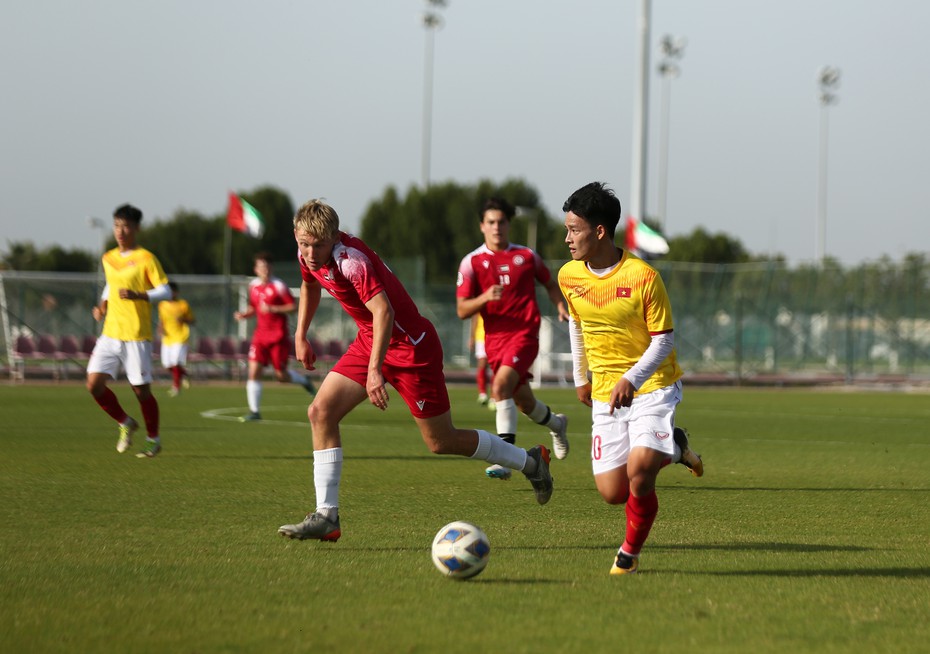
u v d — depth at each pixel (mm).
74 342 74062
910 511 20641
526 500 21484
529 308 24953
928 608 12375
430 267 164125
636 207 77250
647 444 13992
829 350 96562
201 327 83812
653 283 14188
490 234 24875
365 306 15773
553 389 79562
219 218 165750
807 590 13297
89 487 22531
